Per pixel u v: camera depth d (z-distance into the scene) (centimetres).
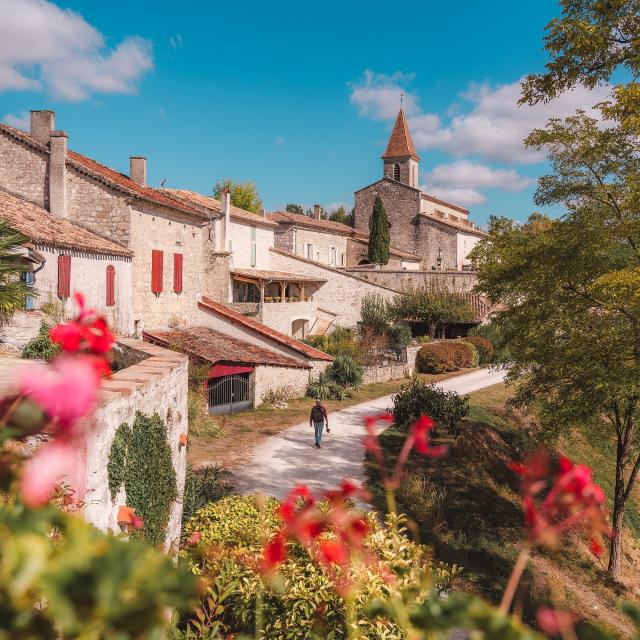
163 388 896
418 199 6016
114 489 627
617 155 1334
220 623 499
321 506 547
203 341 2534
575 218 1409
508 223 1642
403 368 3534
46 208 2128
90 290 1906
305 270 4103
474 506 1587
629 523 2044
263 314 3309
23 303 1388
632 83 1151
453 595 120
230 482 1469
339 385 2953
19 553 90
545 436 1407
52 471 115
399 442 1980
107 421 610
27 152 2130
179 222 2642
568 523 150
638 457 1548
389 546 534
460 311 4109
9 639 96
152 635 97
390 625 460
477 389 3098
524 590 1199
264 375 2608
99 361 147
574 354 1352
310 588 533
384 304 4128
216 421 2134
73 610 88
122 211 2206
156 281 2438
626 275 1107
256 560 593
